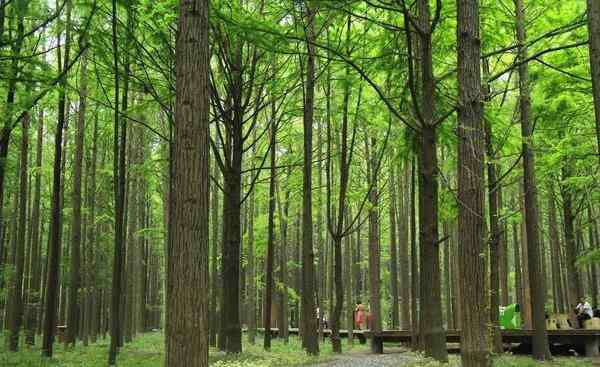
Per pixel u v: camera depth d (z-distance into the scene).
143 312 34.28
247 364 11.55
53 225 14.43
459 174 8.71
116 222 13.27
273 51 10.80
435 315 11.23
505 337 15.70
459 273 8.64
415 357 12.83
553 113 15.92
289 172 19.88
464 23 8.88
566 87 15.04
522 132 13.55
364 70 13.80
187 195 6.54
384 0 12.48
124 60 13.55
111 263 28.06
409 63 10.48
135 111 13.84
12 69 11.22
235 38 13.71
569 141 15.40
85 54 14.17
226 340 15.22
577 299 20.39
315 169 24.44
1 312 30.53
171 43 14.03
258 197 22.77
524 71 13.23
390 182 21.25
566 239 20.67
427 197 11.55
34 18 11.60
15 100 13.74
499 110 13.67
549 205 23.44
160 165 19.94
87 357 14.88
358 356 14.39
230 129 16.33
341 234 16.31
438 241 11.51
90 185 24.19
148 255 35.28
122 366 12.64
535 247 13.59
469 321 8.39
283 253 24.47
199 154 6.64
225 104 16.03
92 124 22.34
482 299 8.38
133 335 30.28
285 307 23.12
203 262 6.52
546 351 13.18
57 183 14.44
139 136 23.52
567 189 19.78
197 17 6.85
